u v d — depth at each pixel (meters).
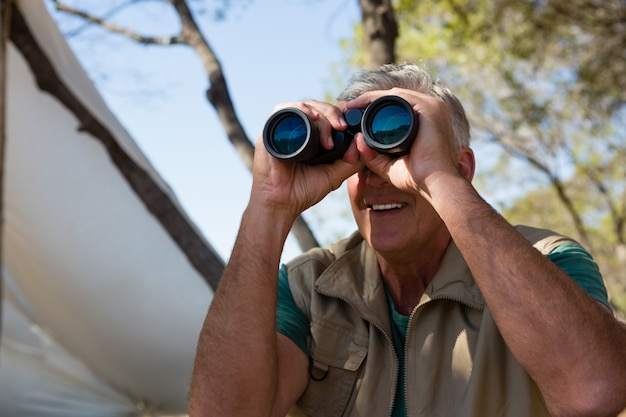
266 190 1.88
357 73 2.11
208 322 1.82
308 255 2.11
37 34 4.40
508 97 9.63
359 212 1.98
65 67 4.47
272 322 1.82
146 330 5.63
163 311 5.53
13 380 5.72
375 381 1.89
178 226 4.28
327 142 1.86
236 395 1.77
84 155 4.99
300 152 1.82
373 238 1.93
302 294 2.04
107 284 5.44
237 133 4.44
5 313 5.65
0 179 3.73
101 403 6.00
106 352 5.87
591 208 12.78
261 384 1.79
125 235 5.22
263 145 1.90
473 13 8.23
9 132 4.89
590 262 1.89
